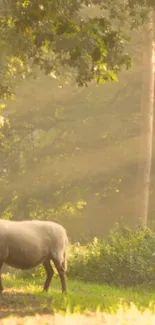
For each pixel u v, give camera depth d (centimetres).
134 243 2883
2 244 1908
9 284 2383
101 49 1989
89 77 2300
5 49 2834
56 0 1908
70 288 2367
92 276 2773
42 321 1485
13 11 1997
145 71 4700
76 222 6006
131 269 2692
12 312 1606
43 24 2091
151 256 2733
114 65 2247
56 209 5869
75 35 1981
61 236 2017
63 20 1916
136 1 2400
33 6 1905
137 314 1648
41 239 1975
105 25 1966
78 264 2834
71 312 1596
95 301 1872
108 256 2781
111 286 2667
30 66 3631
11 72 3394
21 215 5812
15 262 1939
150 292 2525
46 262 2047
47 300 1836
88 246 3153
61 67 3541
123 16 2595
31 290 2095
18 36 2675
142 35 4697
